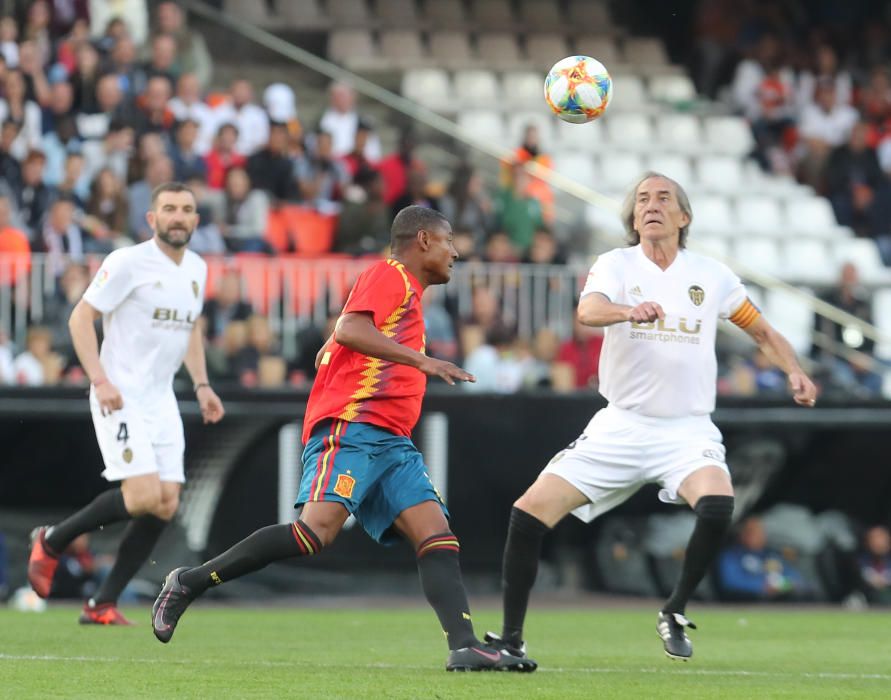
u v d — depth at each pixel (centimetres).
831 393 5684
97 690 1997
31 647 2683
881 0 8862
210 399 3158
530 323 5581
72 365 4906
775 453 5159
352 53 8144
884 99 8338
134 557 3188
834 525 5278
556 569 5269
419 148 7094
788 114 8156
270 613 4075
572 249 6469
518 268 5600
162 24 6531
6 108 5859
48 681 2103
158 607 2183
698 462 2495
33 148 5644
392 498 2198
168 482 3119
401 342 2178
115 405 2964
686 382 2531
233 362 4991
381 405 2183
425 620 3781
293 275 5303
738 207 7500
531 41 8625
